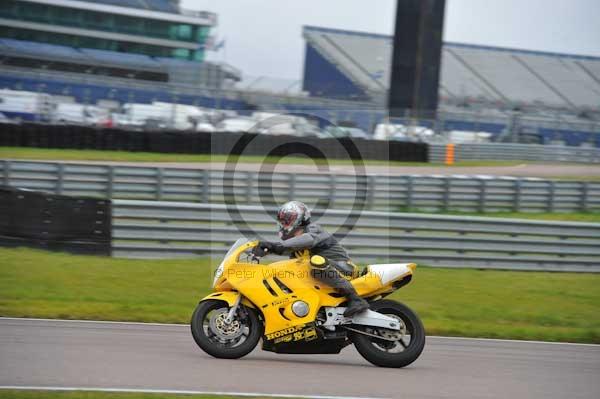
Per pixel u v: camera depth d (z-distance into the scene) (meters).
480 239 54.31
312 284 27.62
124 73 150.00
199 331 27.08
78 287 42.50
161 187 69.06
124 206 50.22
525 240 55.28
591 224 56.50
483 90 188.50
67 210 50.56
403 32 127.69
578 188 81.12
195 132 105.25
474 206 76.69
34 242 51.16
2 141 100.12
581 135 138.88
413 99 128.38
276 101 124.69
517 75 199.62
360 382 24.72
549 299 47.44
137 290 42.78
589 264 56.53
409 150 110.12
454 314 41.84
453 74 192.25
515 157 120.50
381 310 28.03
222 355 27.14
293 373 25.62
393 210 73.25
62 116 109.62
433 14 126.81
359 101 134.88
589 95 198.00
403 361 27.30
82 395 20.64
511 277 53.03
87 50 158.75
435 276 51.25
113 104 120.56
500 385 25.52
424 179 74.62
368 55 188.50
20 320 33.78
